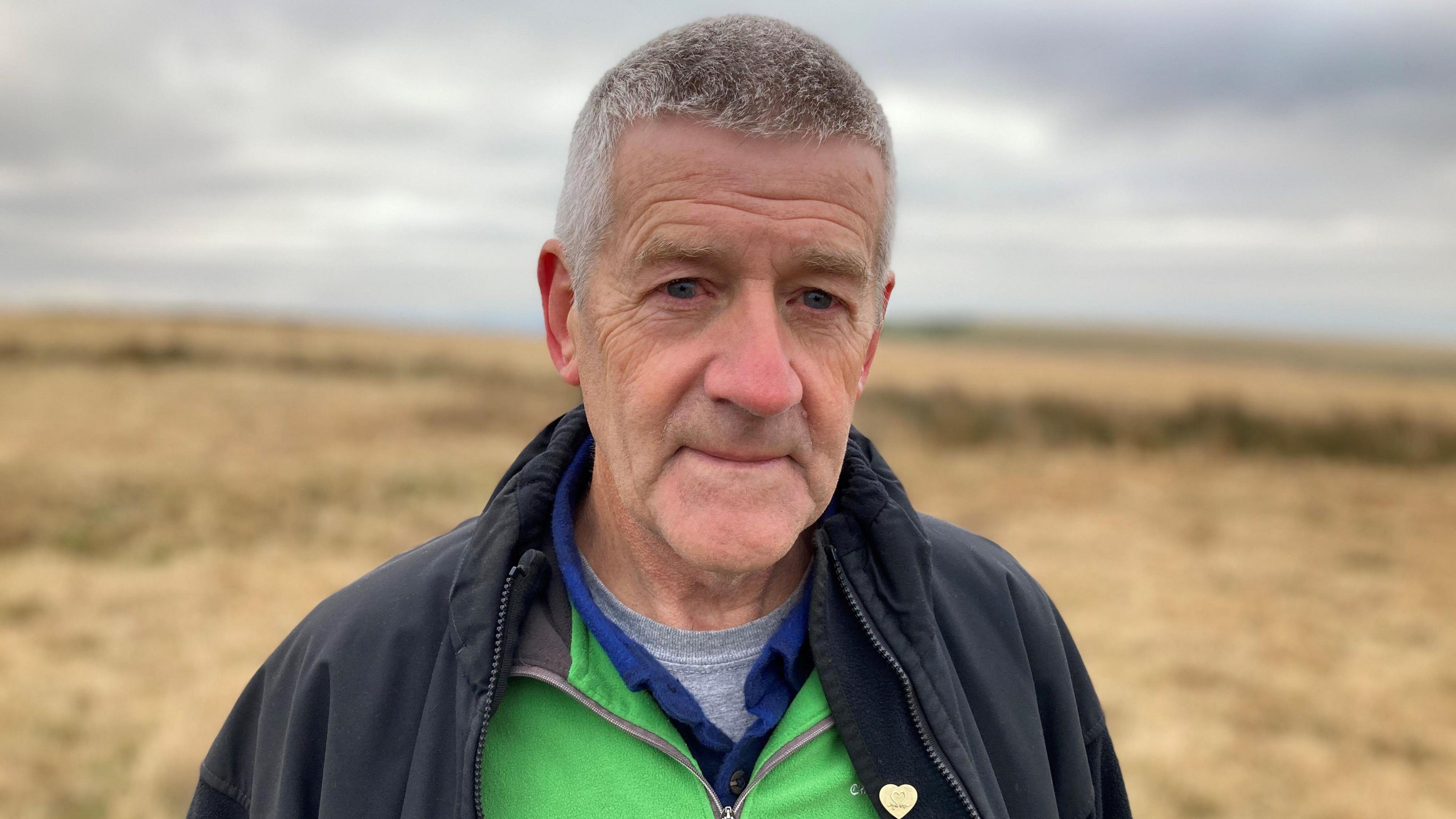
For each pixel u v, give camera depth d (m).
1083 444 22.11
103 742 5.69
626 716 1.23
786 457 1.21
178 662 7.17
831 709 1.30
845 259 1.18
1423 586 10.35
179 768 5.37
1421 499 16.28
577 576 1.32
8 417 20.33
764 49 1.14
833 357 1.23
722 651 1.35
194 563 10.10
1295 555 11.77
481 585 1.27
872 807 1.29
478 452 18.52
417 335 56.72
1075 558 11.49
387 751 1.26
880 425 23.47
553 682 1.23
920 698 1.31
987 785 1.34
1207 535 13.00
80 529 11.35
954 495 15.77
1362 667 7.73
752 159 1.13
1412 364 50.53
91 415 21.25
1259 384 32.72
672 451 1.20
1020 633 1.53
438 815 1.21
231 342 40.66
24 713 6.05
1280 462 20.28
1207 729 6.44
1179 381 33.44
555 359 1.43
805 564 1.43
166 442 18.00
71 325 44.91
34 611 8.33
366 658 1.31
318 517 12.55
